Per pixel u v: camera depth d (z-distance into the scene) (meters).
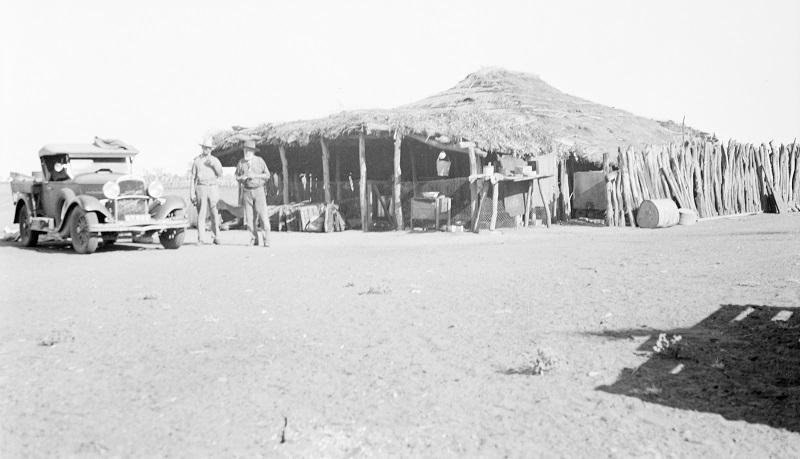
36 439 3.70
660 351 5.11
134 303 7.90
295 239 18.66
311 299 8.01
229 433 3.76
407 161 28.09
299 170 29.83
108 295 8.55
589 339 5.67
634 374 4.68
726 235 15.93
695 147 24.61
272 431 3.78
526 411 4.02
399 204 21.56
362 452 3.46
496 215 19.67
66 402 4.33
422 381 4.65
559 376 4.68
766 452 3.36
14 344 5.92
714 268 9.63
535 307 7.14
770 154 28.25
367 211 22.34
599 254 12.28
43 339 5.89
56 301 8.12
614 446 3.48
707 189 24.33
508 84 34.47
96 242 14.45
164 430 3.82
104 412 4.13
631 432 3.66
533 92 34.00
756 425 3.72
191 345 5.79
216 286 9.22
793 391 4.25
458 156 25.94
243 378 4.79
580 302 7.33
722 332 5.79
